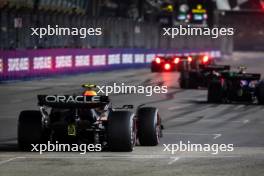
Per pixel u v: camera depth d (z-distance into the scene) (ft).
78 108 121.39
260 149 127.75
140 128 126.62
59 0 463.01
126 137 117.60
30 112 120.78
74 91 279.08
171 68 449.06
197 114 201.57
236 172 96.32
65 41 423.64
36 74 347.97
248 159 109.50
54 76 369.09
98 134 121.19
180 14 631.56
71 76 383.86
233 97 233.35
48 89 288.71
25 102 234.17
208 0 628.28
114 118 118.21
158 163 104.88
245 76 233.76
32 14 375.86
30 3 388.37
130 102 236.84
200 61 438.40
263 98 230.48
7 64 319.47
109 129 117.91
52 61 367.04
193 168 99.86
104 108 123.85
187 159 109.40
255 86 231.30
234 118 191.42
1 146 130.31
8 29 350.23
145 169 98.99
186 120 185.78
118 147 118.52
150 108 128.57
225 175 93.81
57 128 119.96
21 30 363.76
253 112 207.82
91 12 551.59
